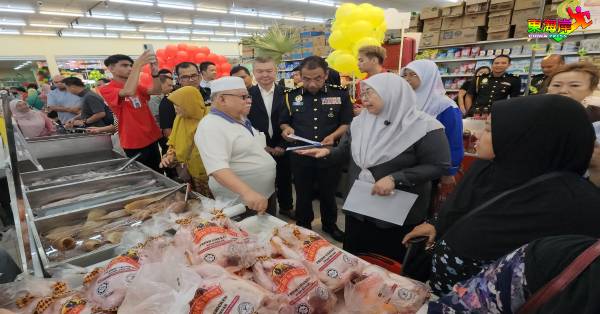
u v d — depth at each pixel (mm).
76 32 13844
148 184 1736
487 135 854
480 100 3965
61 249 1058
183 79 2877
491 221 736
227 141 1437
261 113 2822
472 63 5219
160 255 763
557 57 2871
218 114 1489
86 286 731
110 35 15125
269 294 616
